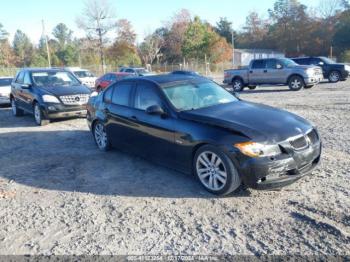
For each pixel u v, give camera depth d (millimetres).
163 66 54344
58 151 7445
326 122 9078
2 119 12766
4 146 8195
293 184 4844
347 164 5566
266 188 4316
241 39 90562
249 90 20359
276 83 18578
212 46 60000
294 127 4605
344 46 64188
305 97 14711
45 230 3973
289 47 76875
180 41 67875
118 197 4785
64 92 10562
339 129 8141
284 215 4000
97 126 7293
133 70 27891
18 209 4570
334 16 72000
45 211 4469
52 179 5656
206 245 3500
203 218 4051
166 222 4004
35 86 11180
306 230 3656
